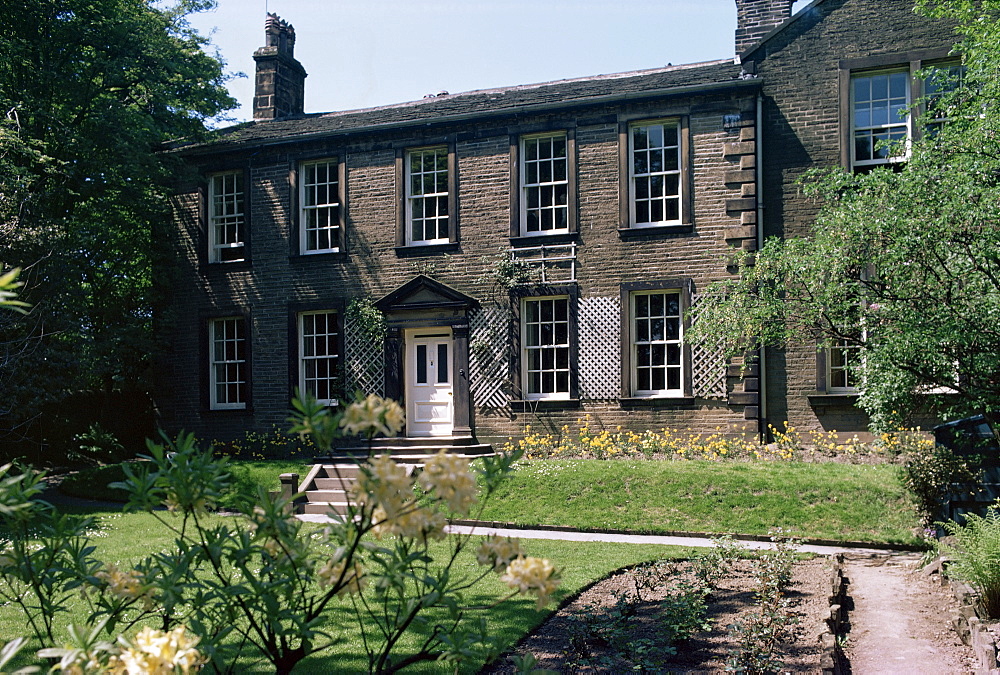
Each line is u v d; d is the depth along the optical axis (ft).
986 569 23.02
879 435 49.44
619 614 21.81
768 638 20.20
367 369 62.08
